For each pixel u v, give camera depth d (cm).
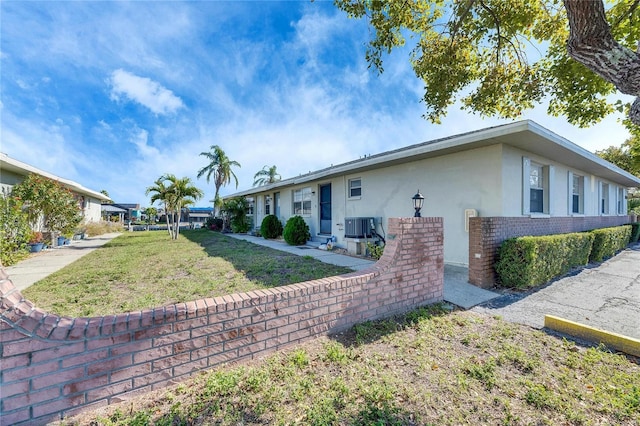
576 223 898
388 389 216
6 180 1019
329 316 303
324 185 1161
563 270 600
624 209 1506
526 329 337
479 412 198
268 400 202
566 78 539
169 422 179
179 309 221
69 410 181
